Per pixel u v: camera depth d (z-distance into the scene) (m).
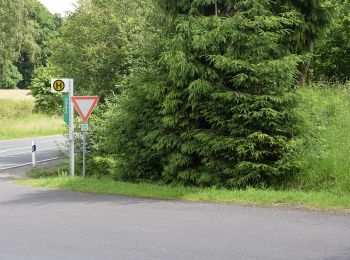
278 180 12.89
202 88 12.64
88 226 8.78
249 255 6.68
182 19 13.84
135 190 12.80
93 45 24.47
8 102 65.25
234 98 12.52
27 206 11.27
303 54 14.19
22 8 48.97
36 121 52.03
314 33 14.92
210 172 13.34
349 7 17.59
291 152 12.68
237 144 12.68
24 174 20.59
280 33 13.63
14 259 6.79
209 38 12.66
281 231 7.97
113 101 20.73
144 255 6.82
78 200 11.91
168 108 13.38
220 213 9.58
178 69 12.80
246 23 12.78
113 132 15.64
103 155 19.89
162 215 9.56
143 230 8.32
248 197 10.94
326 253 6.71
